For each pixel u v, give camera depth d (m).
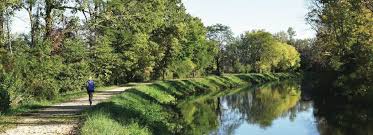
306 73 137.88
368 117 35.25
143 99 42.31
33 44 39.28
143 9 45.62
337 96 50.72
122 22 45.50
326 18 48.53
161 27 70.81
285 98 57.47
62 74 43.00
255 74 114.19
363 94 41.47
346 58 47.09
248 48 129.25
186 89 66.06
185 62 83.00
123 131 20.62
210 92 70.88
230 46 132.12
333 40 50.31
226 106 49.91
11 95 29.67
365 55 41.47
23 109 28.58
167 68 77.75
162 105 43.44
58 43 41.94
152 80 75.56
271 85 89.38
